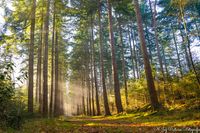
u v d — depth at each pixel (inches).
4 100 291.4
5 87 288.8
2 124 291.9
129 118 586.9
